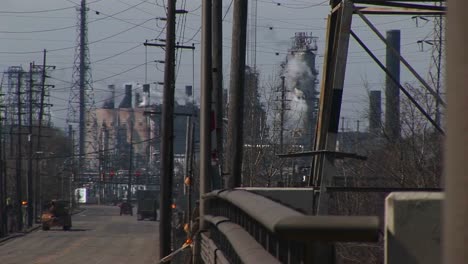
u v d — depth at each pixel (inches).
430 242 482.3
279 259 802.8
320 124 1910.7
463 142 321.4
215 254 1715.1
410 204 484.1
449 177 326.6
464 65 322.0
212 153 3090.6
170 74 4731.8
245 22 2684.5
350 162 4431.6
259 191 1761.8
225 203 1781.5
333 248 522.6
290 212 525.7
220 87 3265.3
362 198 3538.4
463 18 322.0
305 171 6171.3
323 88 1941.4
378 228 360.8
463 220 319.9
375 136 5364.2
